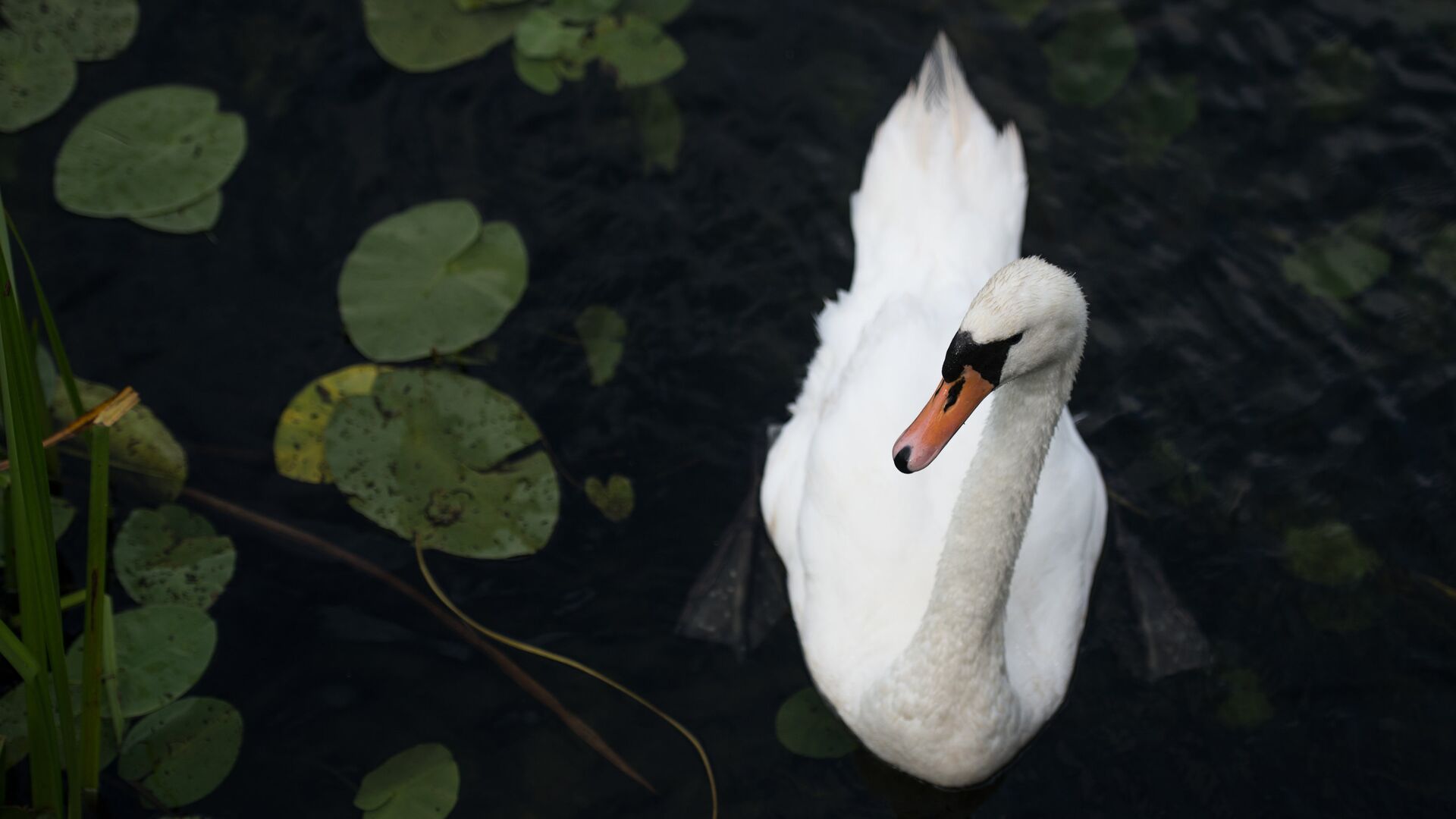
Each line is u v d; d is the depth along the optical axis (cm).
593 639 590
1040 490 554
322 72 764
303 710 562
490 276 675
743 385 677
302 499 623
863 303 622
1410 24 765
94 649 475
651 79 758
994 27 781
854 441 561
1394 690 567
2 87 731
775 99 764
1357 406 650
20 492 416
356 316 653
